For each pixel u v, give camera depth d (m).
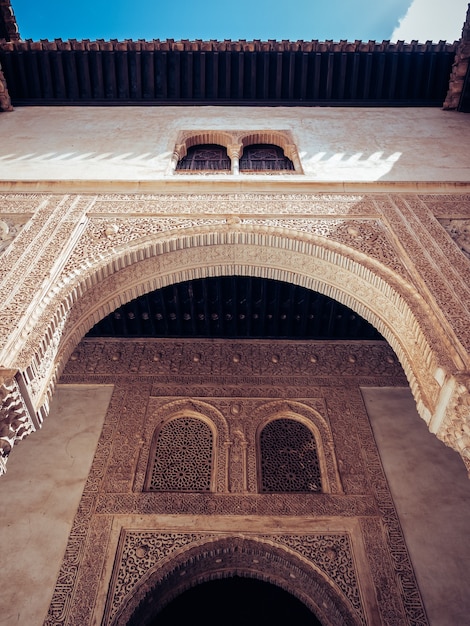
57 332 3.26
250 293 5.88
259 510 4.55
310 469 4.98
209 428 5.34
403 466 4.92
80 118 5.95
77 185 4.52
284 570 4.34
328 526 4.44
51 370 3.14
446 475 4.84
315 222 4.14
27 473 4.80
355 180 4.64
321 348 6.19
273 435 5.29
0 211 4.23
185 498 4.65
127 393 5.65
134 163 4.93
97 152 5.12
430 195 4.46
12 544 4.23
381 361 6.04
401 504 4.60
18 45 5.97
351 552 4.27
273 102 6.30
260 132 5.60
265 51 6.06
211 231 4.01
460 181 4.57
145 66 6.19
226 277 5.80
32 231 3.96
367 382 5.80
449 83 6.04
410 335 3.32
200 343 6.23
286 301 6.04
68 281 3.48
